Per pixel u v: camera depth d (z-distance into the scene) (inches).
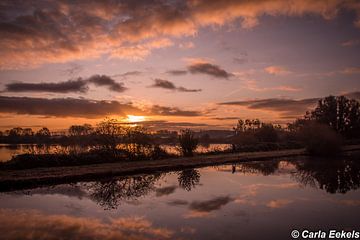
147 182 861.2
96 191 730.2
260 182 853.8
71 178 869.8
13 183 760.3
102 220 490.3
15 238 401.4
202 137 3619.6
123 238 406.6
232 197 663.1
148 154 1380.4
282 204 596.7
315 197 658.8
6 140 2507.4
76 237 408.8
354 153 1760.6
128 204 601.0
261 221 483.5
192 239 404.5
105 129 1291.8
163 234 423.8
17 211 539.8
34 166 1038.4
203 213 532.7
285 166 1220.5
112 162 1230.3
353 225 466.9
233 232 432.5
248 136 2368.4
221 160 1336.1
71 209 559.2
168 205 592.1
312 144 1640.0
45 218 498.0
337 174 996.6
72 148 1339.8
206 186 796.6
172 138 1934.1
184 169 1133.7
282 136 2778.1
